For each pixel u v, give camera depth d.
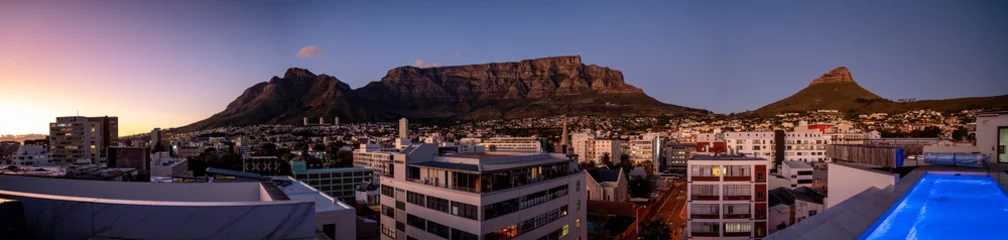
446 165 64.25
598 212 124.69
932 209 18.92
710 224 74.12
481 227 54.88
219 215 18.59
